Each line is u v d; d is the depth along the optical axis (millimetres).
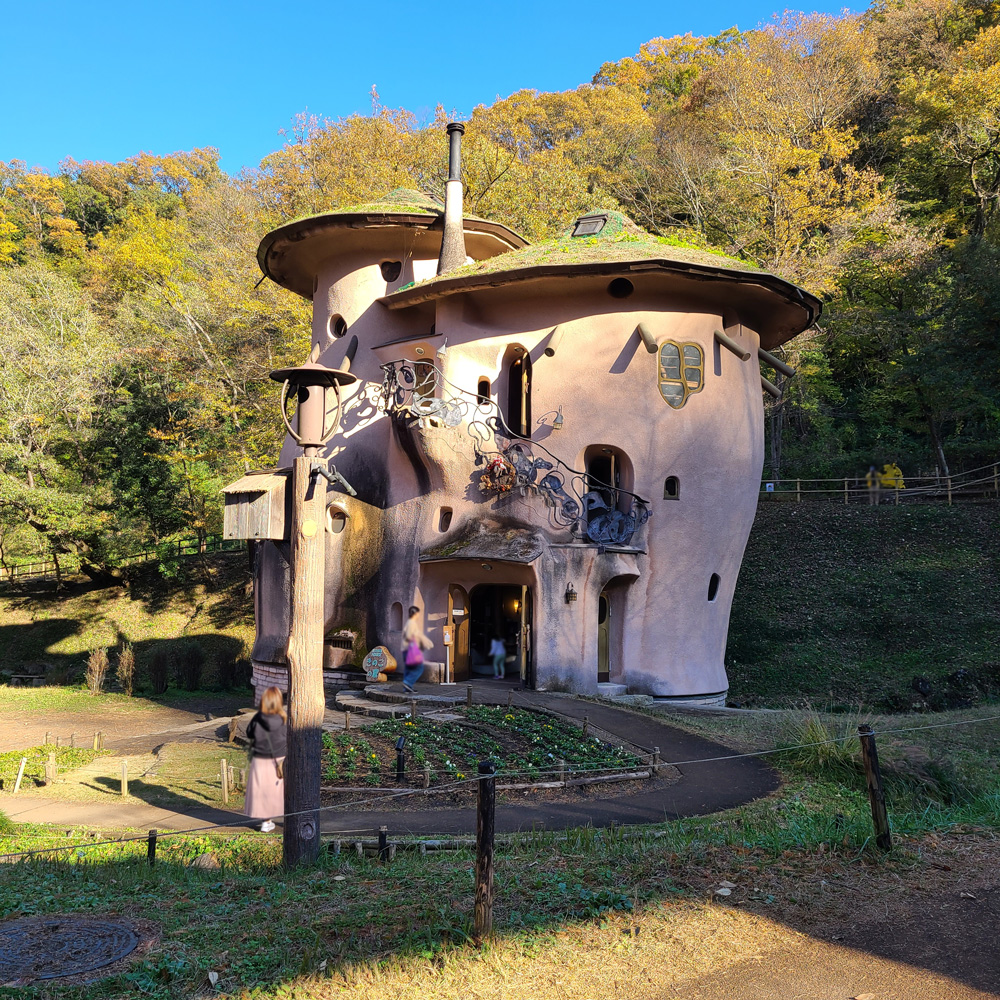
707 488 22703
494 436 22484
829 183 38781
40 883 8820
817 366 39438
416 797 13148
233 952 6438
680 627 22516
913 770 13148
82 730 24703
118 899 8023
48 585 48250
